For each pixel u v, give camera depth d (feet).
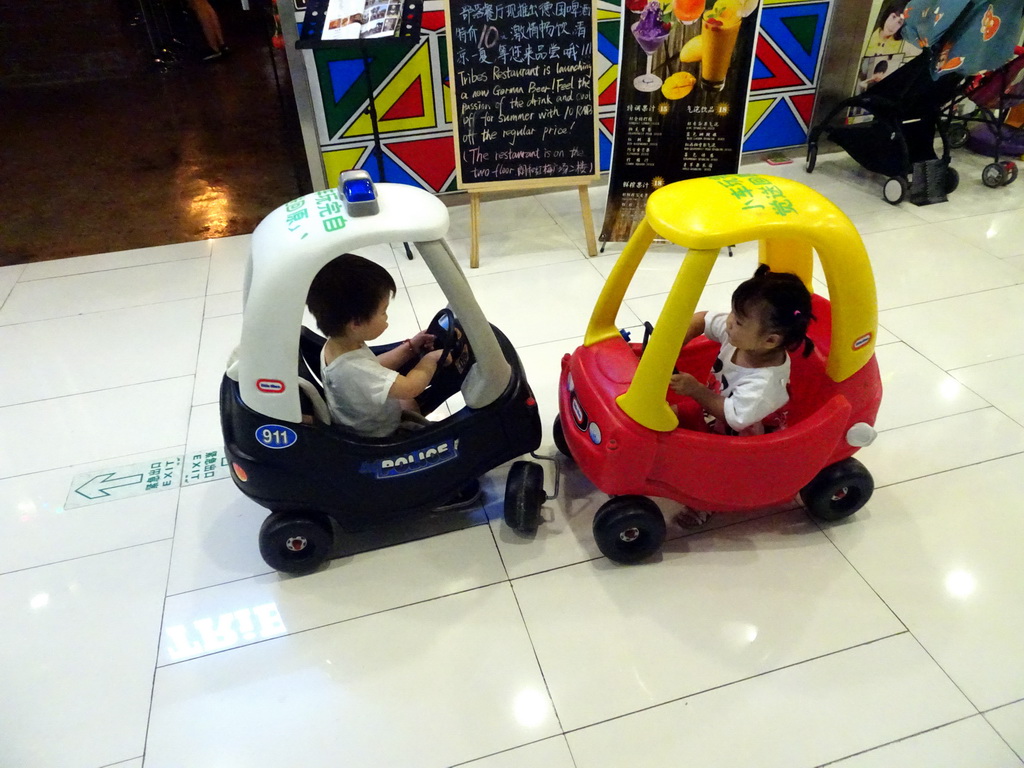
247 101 16.19
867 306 4.75
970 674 4.84
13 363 8.04
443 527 6.03
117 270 9.82
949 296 8.58
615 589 5.46
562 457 6.61
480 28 8.56
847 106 10.87
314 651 5.13
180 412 7.30
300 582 5.61
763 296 4.55
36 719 4.78
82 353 8.18
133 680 4.99
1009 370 7.41
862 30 10.98
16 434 7.06
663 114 9.16
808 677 4.86
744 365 5.15
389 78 9.89
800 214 4.45
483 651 5.08
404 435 5.42
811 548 5.73
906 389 7.21
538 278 9.26
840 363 5.04
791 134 12.03
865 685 4.80
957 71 9.32
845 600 5.33
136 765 4.54
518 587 5.51
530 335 8.20
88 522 6.13
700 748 4.51
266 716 4.76
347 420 5.24
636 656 5.02
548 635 5.17
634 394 4.91
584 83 8.91
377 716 4.74
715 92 8.96
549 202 11.17
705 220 4.36
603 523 5.36
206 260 10.01
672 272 9.21
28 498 6.36
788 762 4.43
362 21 8.31
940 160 10.62
